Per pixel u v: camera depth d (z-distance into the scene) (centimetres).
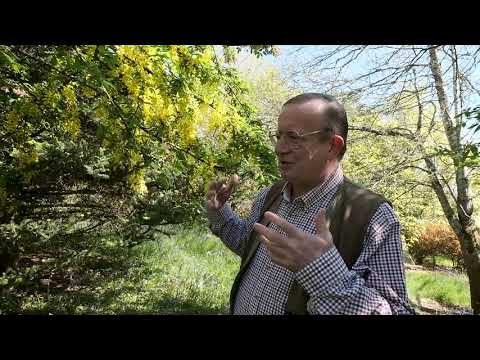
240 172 338
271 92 860
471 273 790
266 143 367
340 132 141
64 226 520
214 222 181
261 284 145
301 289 133
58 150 392
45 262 504
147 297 507
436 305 833
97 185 462
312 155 138
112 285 527
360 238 129
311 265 111
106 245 572
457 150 523
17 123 279
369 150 784
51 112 282
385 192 741
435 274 1130
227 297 574
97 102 273
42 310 400
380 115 756
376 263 127
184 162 314
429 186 807
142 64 245
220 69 331
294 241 111
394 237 129
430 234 1293
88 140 423
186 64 266
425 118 828
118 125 263
